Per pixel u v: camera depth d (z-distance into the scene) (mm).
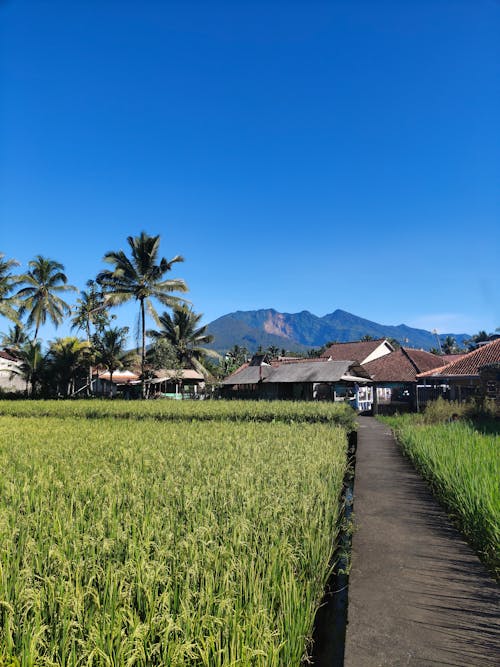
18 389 54156
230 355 87188
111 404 29875
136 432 16062
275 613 3607
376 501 9039
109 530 4805
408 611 4484
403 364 39562
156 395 52375
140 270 45375
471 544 6469
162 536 4594
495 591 4938
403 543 6527
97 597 3383
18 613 3254
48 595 3504
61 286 53375
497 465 8297
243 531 4711
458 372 27391
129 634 3068
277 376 38875
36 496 6309
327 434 15164
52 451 11328
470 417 21750
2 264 47031
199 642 3053
